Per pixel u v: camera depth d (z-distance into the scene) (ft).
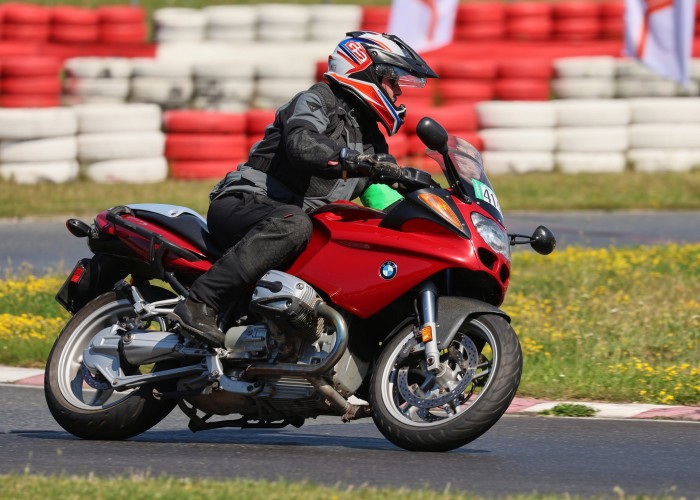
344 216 70.13
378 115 70.95
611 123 217.56
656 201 192.65
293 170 71.05
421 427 66.85
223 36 298.15
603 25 288.10
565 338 106.01
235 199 71.51
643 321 112.37
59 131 200.64
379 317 70.69
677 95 234.58
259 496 56.13
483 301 69.41
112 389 74.43
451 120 209.67
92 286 77.92
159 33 297.74
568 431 78.64
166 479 60.03
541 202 189.88
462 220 67.15
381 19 297.53
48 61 222.48
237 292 70.08
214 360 70.85
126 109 204.33
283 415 71.41
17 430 79.66
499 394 65.46
